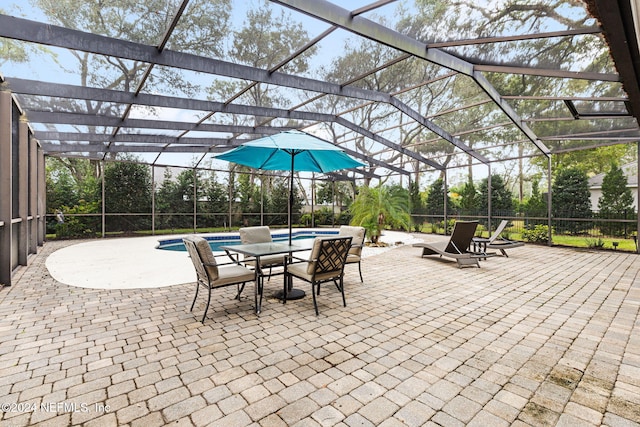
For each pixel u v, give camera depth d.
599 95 5.95
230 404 2.23
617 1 2.50
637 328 3.66
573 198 11.32
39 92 5.53
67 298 4.67
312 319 3.92
